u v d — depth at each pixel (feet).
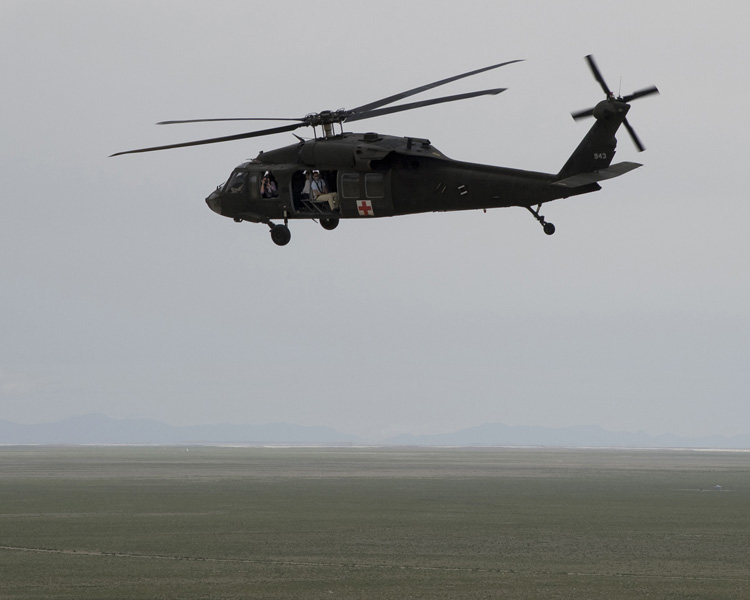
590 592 146.92
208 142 280.92
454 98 269.85
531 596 143.23
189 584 153.07
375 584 153.48
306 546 198.59
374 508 288.30
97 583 153.58
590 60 277.85
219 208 305.73
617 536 217.77
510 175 280.72
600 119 276.62
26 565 171.83
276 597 142.10
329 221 306.35
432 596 143.02
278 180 294.05
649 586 152.25
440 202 285.23
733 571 167.73
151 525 236.63
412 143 290.56
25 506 290.76
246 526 235.40
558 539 211.61
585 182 274.77
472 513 272.31
